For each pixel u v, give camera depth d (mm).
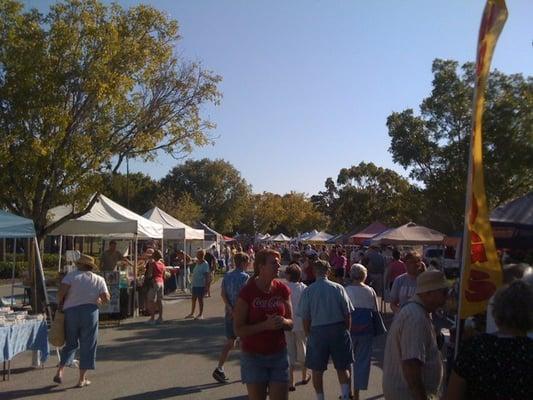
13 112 17672
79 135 18312
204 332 14320
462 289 4094
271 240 73688
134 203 87000
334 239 49031
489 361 2988
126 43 18766
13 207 18703
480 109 4043
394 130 38812
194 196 94312
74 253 19953
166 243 40625
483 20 4051
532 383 2906
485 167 34000
